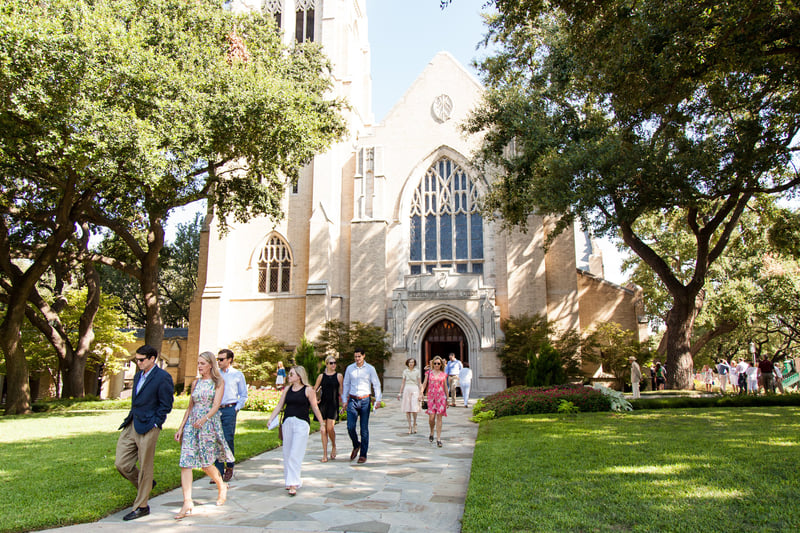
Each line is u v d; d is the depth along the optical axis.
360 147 35.44
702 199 20.80
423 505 7.54
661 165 18.50
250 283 35.75
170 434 14.52
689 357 25.20
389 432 15.56
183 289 58.62
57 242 21.59
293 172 24.91
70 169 18.05
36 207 24.42
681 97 15.90
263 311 35.28
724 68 14.57
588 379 28.94
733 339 50.78
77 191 21.75
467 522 6.15
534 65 26.14
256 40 23.83
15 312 22.64
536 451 10.55
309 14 39.50
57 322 28.05
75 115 15.23
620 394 19.22
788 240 26.59
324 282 33.31
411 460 11.06
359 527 6.52
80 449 12.20
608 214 20.94
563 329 32.00
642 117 19.03
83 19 15.99
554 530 5.85
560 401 18.62
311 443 13.74
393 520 6.81
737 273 36.28
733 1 12.60
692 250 37.34
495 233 33.31
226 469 9.35
